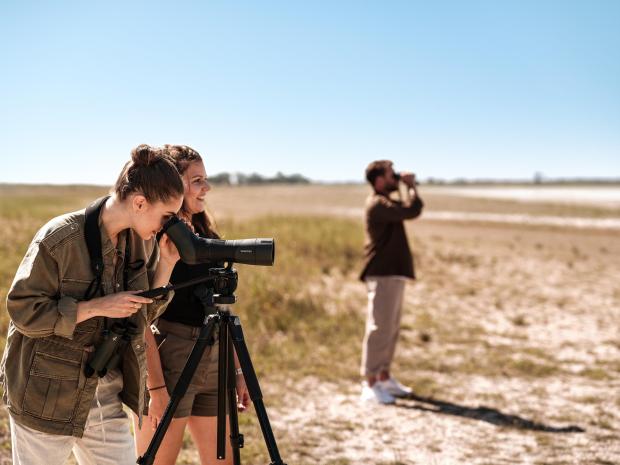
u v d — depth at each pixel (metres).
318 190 95.00
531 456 4.45
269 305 8.13
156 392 2.63
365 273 5.75
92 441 2.22
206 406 2.78
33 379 2.09
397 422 5.11
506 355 7.30
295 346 7.06
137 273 2.28
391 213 5.53
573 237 24.25
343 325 8.05
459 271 13.71
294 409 5.30
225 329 2.39
